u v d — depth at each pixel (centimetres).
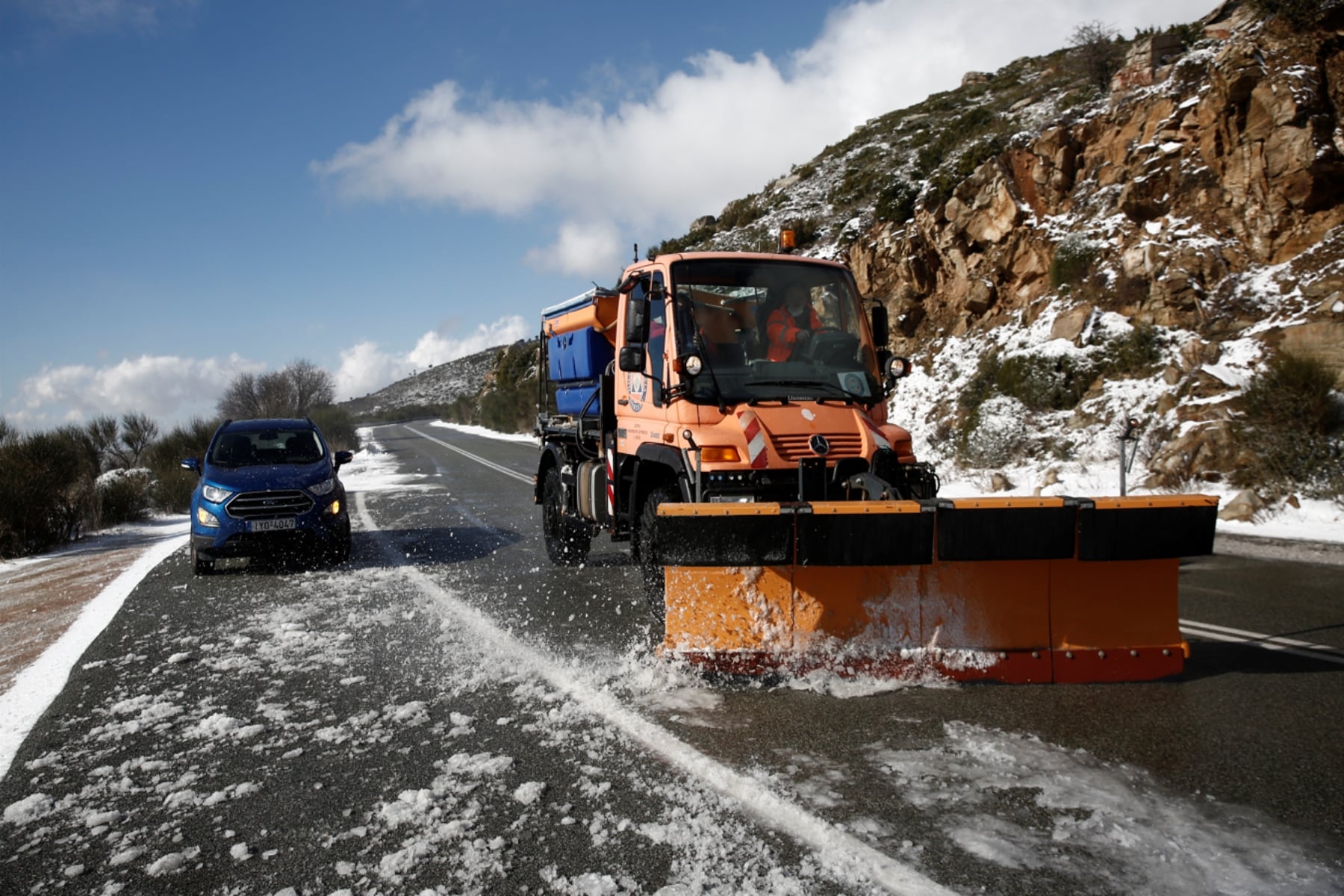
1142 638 479
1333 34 1388
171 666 586
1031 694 462
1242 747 389
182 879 304
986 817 329
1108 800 340
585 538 905
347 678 540
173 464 2252
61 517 1412
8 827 352
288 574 931
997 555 458
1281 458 1041
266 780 388
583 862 303
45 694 536
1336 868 286
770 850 308
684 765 383
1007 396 1536
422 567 946
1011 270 1817
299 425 1105
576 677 518
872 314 669
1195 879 282
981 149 2028
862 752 393
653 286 652
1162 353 1393
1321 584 709
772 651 478
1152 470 1172
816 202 3559
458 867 304
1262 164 1397
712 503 465
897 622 480
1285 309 1287
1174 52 1803
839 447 560
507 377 5203
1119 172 1698
